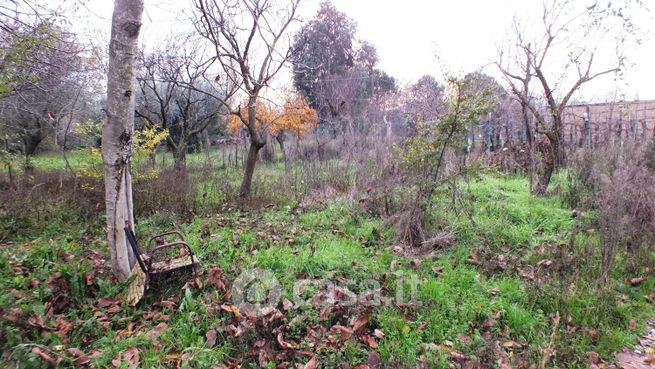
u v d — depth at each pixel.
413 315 3.63
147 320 3.52
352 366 2.97
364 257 4.82
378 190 6.81
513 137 10.96
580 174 6.70
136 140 7.24
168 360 2.98
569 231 5.35
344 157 10.05
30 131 12.07
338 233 5.73
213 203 7.34
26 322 3.13
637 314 3.79
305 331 3.37
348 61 23.92
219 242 5.15
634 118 11.16
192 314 3.46
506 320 3.60
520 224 5.79
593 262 4.46
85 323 3.26
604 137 8.62
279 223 6.25
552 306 3.74
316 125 15.91
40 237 5.55
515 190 7.84
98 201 6.89
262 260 4.48
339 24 23.05
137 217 6.46
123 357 2.95
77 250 4.93
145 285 3.69
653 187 5.24
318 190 8.10
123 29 3.69
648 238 4.86
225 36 7.09
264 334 3.22
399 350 3.14
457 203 6.09
